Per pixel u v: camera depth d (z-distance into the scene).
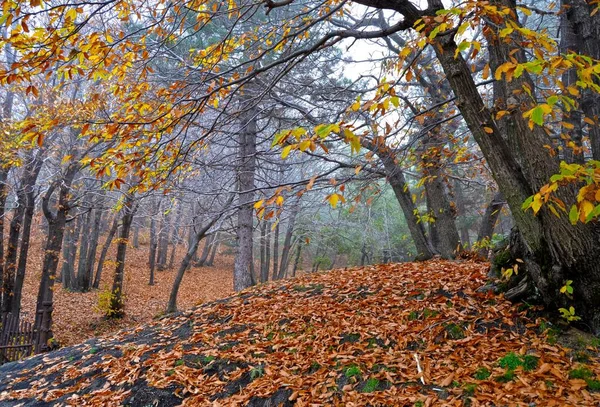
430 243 9.75
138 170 4.37
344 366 4.61
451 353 4.42
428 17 2.99
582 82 2.19
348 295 6.76
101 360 6.30
